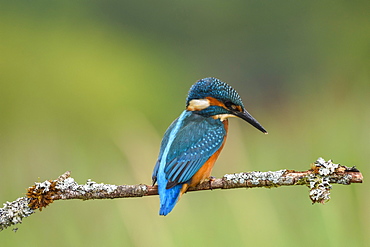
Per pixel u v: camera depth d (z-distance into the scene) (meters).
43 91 19.78
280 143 14.67
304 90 24.98
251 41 28.58
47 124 17.92
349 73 23.28
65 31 25.41
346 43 25.75
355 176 6.68
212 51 28.97
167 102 23.27
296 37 27.66
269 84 27.72
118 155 13.65
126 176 11.82
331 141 11.45
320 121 13.12
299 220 9.20
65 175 6.79
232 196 9.46
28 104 18.97
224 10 28.84
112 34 27.27
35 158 12.97
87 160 13.13
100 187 6.77
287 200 9.42
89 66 21.91
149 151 11.00
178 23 29.30
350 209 9.01
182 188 7.81
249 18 28.58
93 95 20.20
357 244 8.70
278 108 26.59
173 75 26.92
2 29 22.97
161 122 21.45
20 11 25.70
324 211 8.88
